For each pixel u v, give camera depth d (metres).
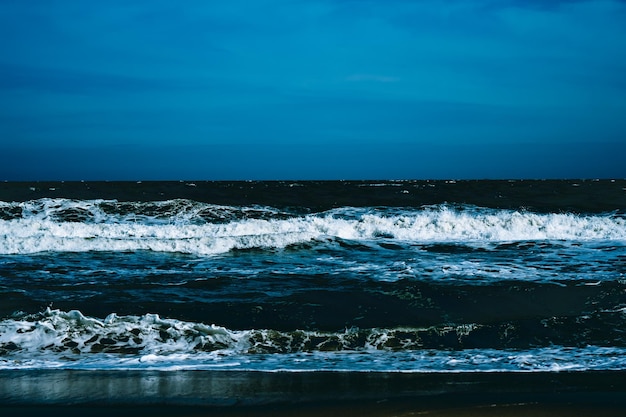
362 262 12.28
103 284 10.28
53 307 8.91
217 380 6.26
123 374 6.45
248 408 5.44
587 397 5.71
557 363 6.87
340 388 6.00
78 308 8.86
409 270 11.43
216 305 9.05
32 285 10.17
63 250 13.34
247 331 7.89
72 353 7.25
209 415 5.29
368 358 7.11
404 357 7.15
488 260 12.42
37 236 13.59
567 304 9.17
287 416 5.24
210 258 12.73
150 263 12.17
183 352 7.31
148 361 6.93
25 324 7.95
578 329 8.13
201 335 7.77
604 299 9.39
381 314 8.70
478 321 8.43
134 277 10.86
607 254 13.00
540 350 7.42
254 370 6.60
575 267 11.66
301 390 5.93
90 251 13.31
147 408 5.45
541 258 12.60
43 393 5.83
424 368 6.70
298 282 10.50
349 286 10.19
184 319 8.45
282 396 5.76
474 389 5.96
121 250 13.44
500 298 9.47
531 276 10.85
